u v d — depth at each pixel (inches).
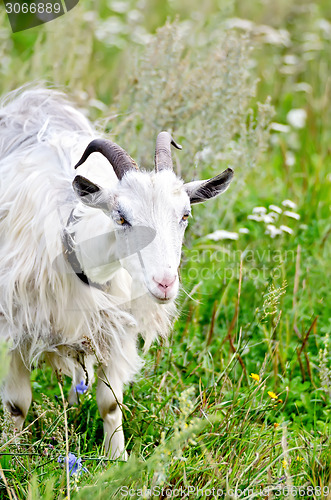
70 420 245.1
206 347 283.1
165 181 203.0
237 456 209.8
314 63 509.0
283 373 272.4
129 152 338.6
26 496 191.2
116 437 236.8
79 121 269.6
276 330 289.6
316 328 292.2
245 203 372.8
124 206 200.4
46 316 227.6
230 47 352.5
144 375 266.8
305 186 392.2
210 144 342.0
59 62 376.8
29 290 229.0
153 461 186.5
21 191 233.1
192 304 302.4
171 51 345.7
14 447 212.2
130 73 365.7
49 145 242.7
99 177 228.4
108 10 525.0
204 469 202.8
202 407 232.8
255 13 539.8
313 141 444.8
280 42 483.8
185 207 204.4
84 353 240.5
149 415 242.7
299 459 218.7
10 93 300.4
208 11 503.2
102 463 211.6
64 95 301.4
